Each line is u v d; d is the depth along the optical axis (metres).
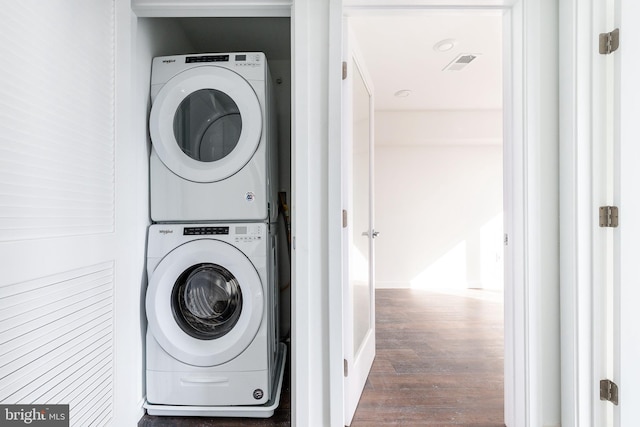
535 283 1.39
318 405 1.42
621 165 1.24
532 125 1.39
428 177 4.50
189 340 1.54
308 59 1.39
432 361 2.18
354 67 1.76
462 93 3.46
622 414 1.23
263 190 1.56
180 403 1.53
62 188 1.01
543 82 1.41
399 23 2.16
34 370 0.91
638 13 1.23
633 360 1.24
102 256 1.18
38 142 0.92
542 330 1.41
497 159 4.46
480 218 4.48
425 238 4.51
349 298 1.55
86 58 1.12
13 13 0.84
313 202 1.41
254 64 1.57
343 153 1.51
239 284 1.52
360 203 1.89
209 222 1.60
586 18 1.30
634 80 1.24
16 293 0.85
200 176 1.56
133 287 1.41
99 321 1.18
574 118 1.31
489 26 2.20
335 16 1.37
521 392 1.41
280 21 2.01
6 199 0.82
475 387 1.85
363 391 1.80
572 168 1.32
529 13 1.39
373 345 2.16
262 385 1.53
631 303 1.24
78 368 1.07
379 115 4.06
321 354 1.42
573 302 1.32
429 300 3.80
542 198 1.41
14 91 0.85
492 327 2.86
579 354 1.30
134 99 1.45
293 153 1.41
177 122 1.62
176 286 1.58
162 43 1.78
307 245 1.40
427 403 1.69
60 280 1.00
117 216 1.28
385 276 4.52
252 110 1.54
